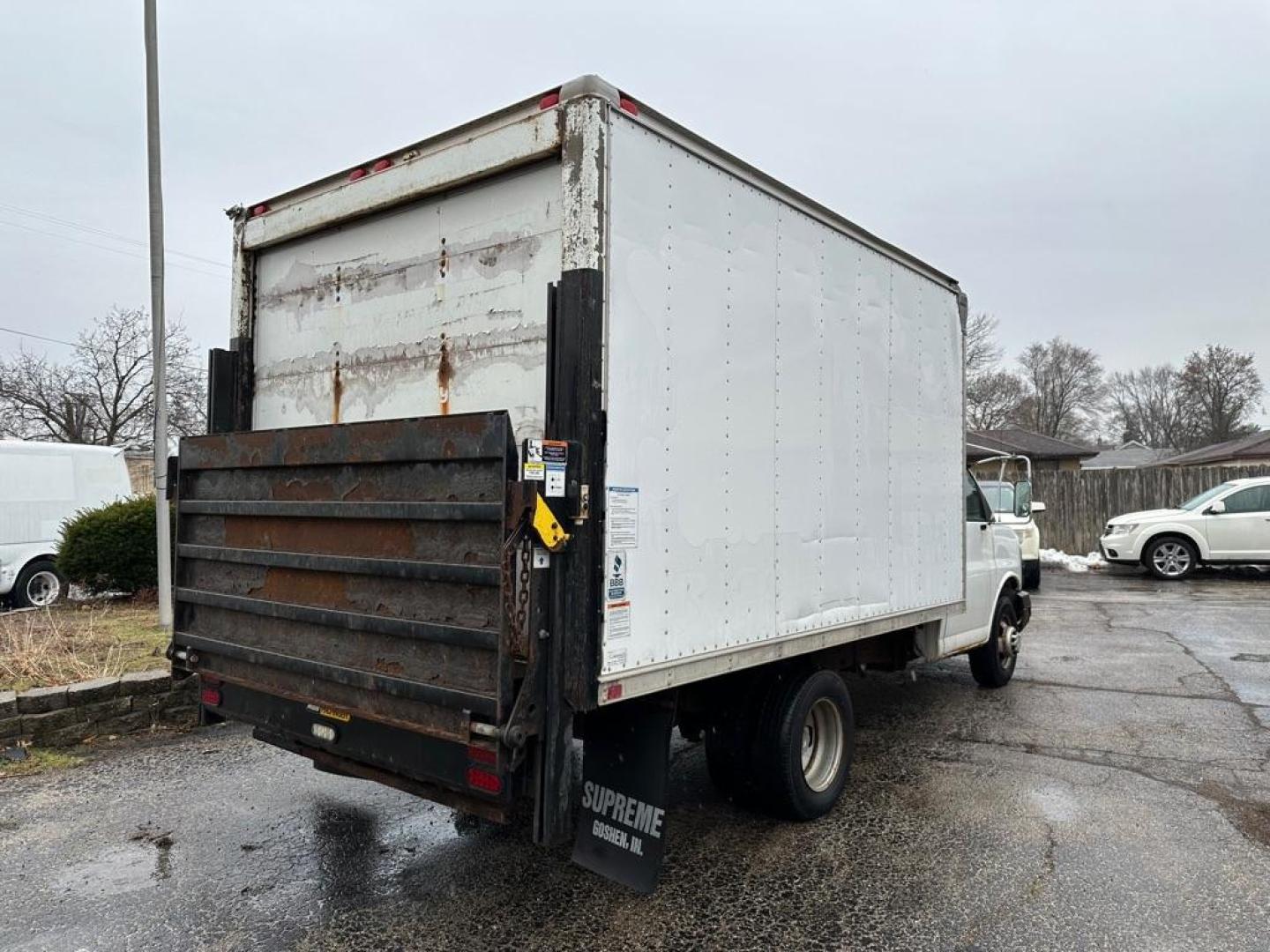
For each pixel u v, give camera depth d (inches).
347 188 149.3
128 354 1352.1
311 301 161.6
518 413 125.9
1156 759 204.5
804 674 165.2
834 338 164.1
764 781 158.9
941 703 260.7
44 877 141.6
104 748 213.2
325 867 145.4
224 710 144.6
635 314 114.9
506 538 101.2
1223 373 2215.8
